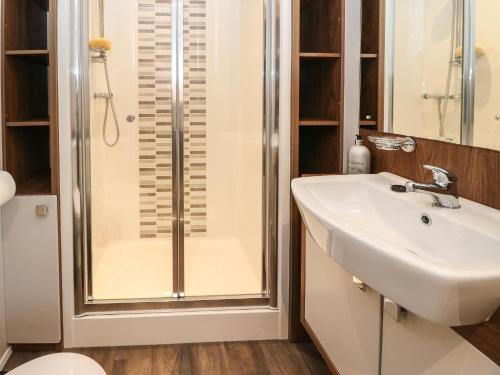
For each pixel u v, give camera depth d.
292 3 2.30
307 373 2.18
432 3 1.74
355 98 2.35
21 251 2.27
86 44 2.30
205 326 2.44
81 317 2.38
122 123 3.50
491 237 1.12
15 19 2.34
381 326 1.38
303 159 2.87
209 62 3.62
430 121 1.76
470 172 1.51
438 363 1.10
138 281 2.86
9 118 2.27
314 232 1.40
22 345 2.34
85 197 2.39
